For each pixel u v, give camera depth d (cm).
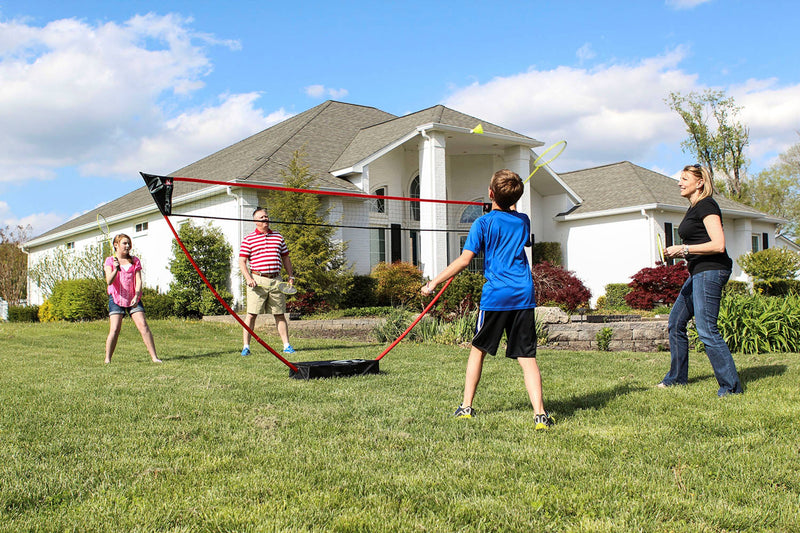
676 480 272
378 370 596
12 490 261
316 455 313
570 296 1595
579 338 948
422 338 970
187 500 251
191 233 1585
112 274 675
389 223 1853
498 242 379
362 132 2070
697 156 3509
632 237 2086
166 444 335
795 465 287
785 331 803
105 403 438
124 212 2038
